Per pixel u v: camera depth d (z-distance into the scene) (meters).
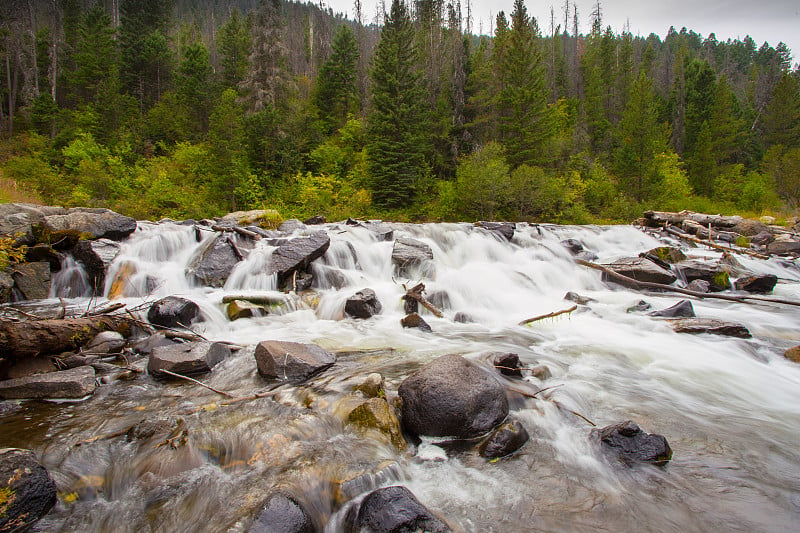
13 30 39.25
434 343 7.16
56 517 3.17
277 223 15.95
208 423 4.26
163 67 46.03
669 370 6.20
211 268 10.13
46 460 3.73
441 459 3.91
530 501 3.40
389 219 29.03
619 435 4.09
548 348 7.08
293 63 63.78
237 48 45.00
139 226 12.34
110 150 30.70
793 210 36.41
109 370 5.73
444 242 15.33
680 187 37.12
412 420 4.24
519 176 28.02
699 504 3.40
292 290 10.01
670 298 11.15
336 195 28.64
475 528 3.11
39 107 36.09
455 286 10.82
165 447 3.86
